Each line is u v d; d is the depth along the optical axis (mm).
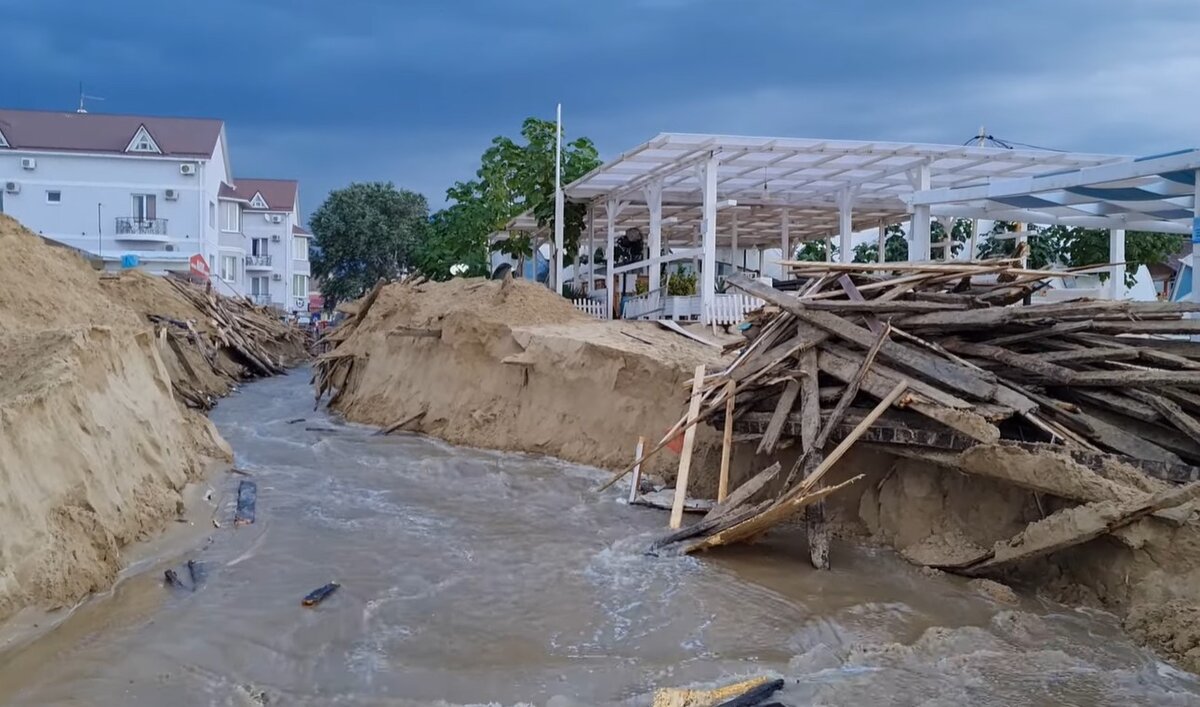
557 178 24828
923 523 9156
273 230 58062
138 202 43719
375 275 63312
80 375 8828
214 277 45562
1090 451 7891
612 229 23969
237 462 13789
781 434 10125
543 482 12852
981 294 9938
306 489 12141
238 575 8352
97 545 7730
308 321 52812
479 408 16516
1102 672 6418
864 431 9000
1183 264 17594
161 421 11055
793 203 24984
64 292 13406
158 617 7199
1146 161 11227
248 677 6281
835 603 7902
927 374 9086
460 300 19766
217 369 25453
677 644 7027
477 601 7910
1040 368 8766
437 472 13562
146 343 12227
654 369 13680
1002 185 13812
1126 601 7324
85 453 8148
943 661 6602
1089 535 7305
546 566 8930
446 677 6344
